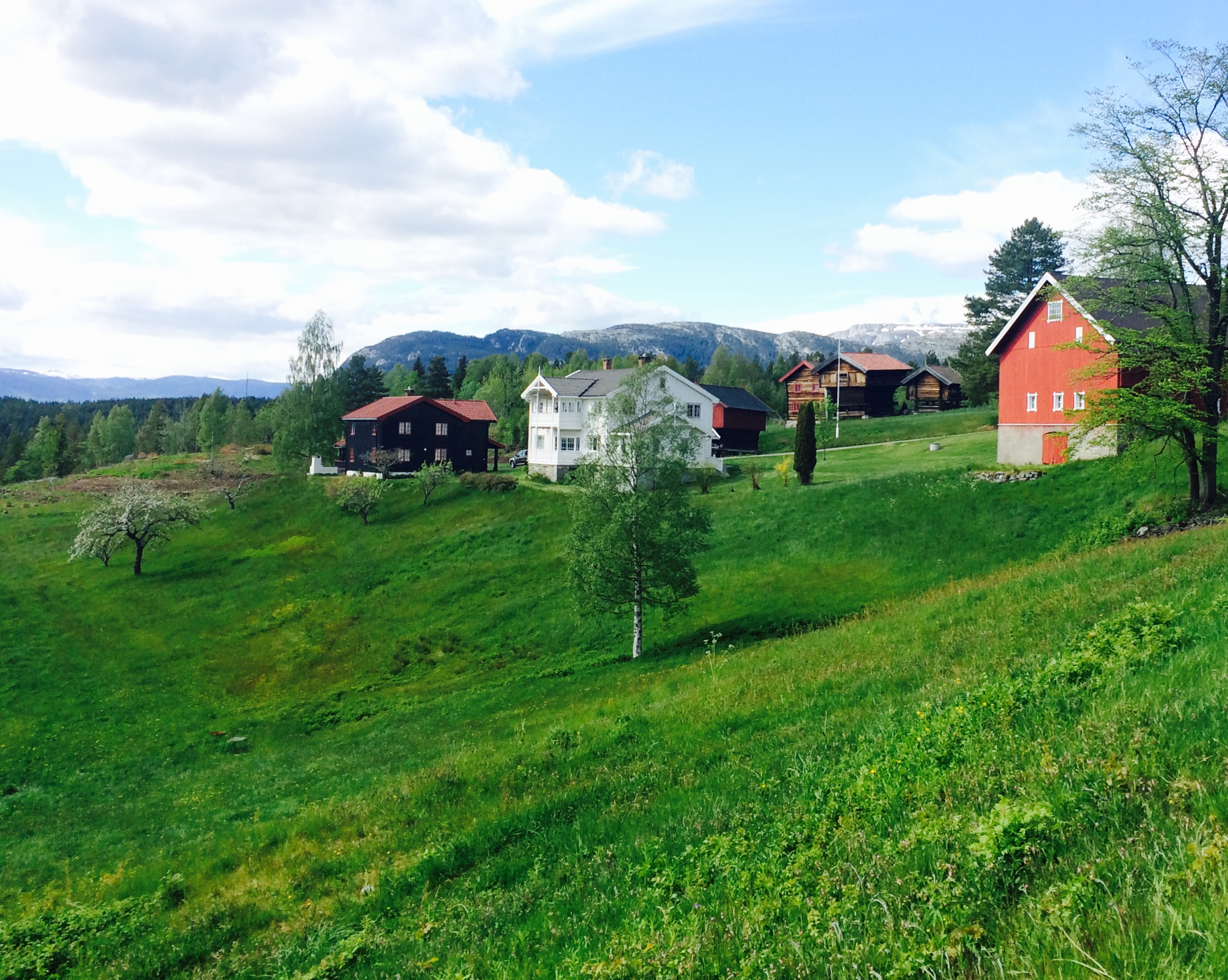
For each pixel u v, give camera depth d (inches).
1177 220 1343.5
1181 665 389.7
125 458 6186.0
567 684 1342.3
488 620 1811.0
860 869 268.1
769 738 579.8
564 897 383.2
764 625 1451.8
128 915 602.9
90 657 1877.5
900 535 1753.2
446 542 2394.2
